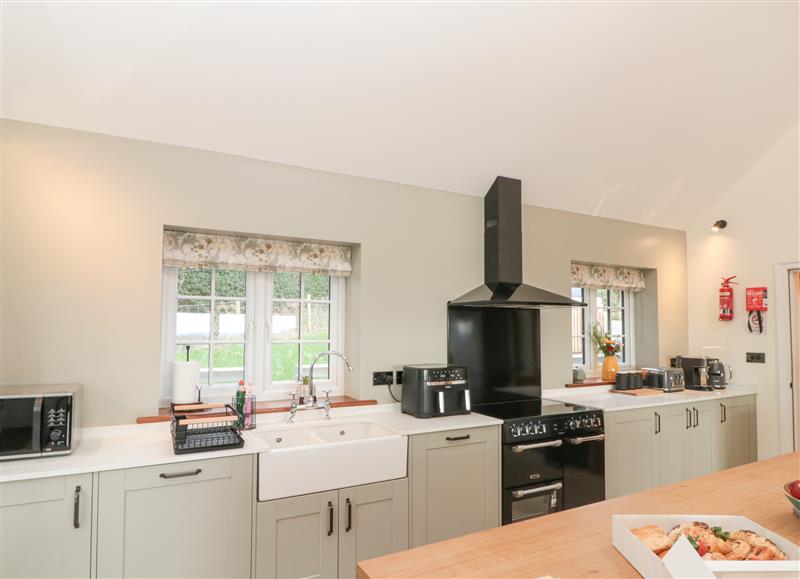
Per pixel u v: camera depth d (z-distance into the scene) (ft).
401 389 11.62
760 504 5.64
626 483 12.39
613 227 15.51
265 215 10.12
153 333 9.05
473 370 12.57
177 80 8.30
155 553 7.22
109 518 6.97
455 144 11.12
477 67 9.39
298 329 11.64
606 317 16.92
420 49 8.78
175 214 9.29
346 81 9.04
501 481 10.46
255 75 8.54
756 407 15.37
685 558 3.58
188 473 7.40
